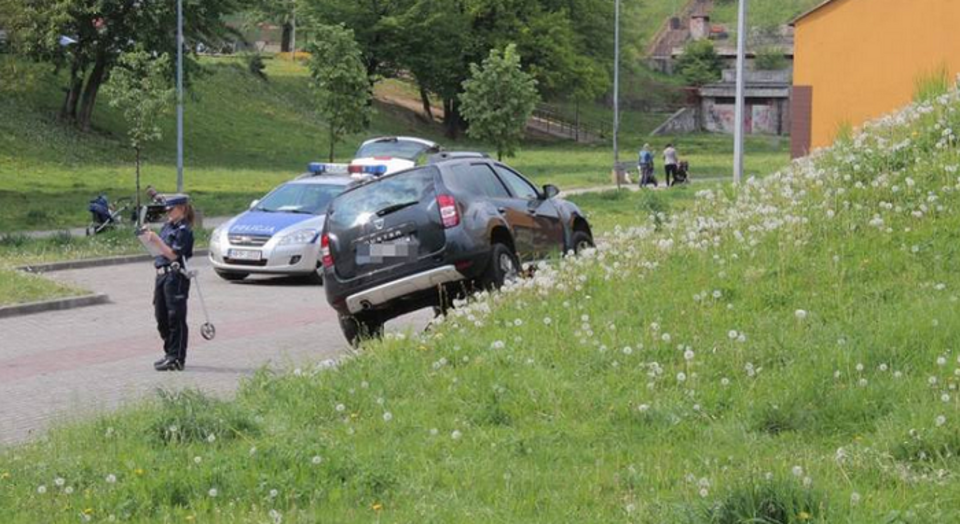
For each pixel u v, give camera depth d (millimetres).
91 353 20625
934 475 9422
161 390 13969
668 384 12812
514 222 20812
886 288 14477
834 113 54062
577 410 12367
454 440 11742
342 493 10227
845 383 11828
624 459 10727
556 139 121000
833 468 9703
